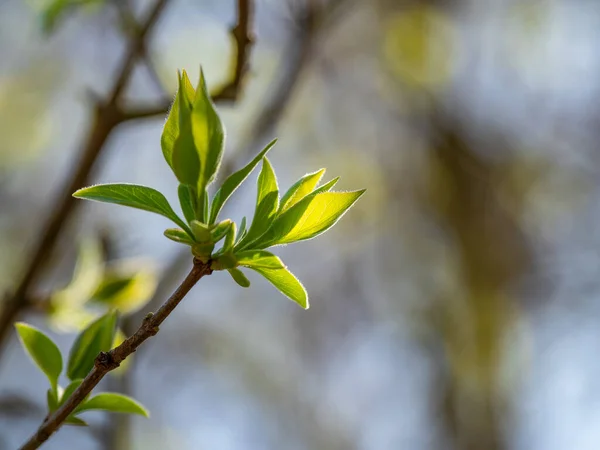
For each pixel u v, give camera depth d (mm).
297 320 6781
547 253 6719
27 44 3998
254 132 2328
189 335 6250
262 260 903
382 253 6836
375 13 5613
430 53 5504
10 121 3951
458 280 6770
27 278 1783
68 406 967
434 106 6203
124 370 1911
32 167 4059
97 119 1786
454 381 6684
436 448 6660
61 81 4062
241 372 6422
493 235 6688
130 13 1893
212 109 857
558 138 6531
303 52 2475
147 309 2080
